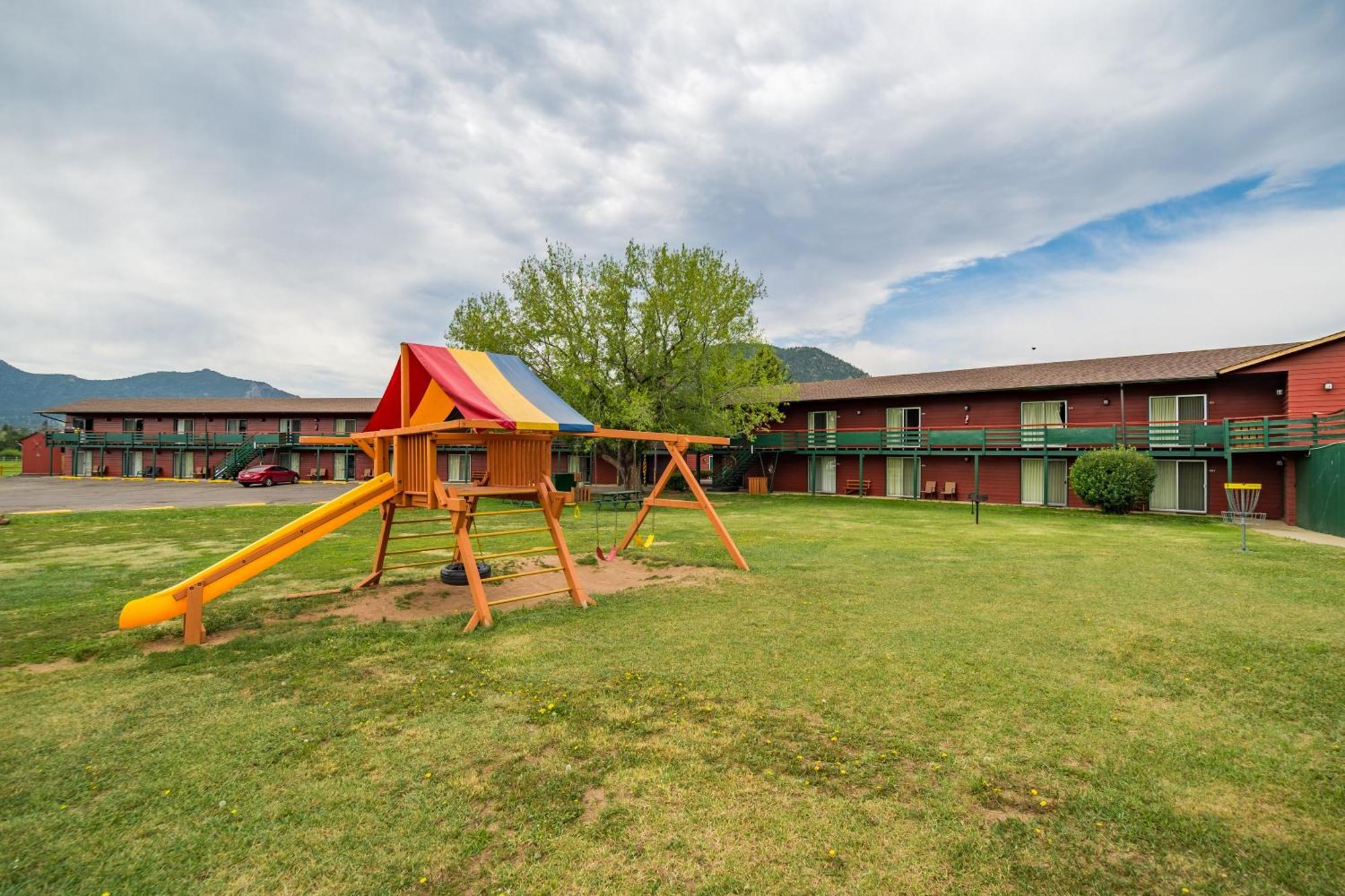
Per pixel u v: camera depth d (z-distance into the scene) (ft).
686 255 86.94
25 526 51.85
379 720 13.76
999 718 13.73
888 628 21.06
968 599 25.32
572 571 25.21
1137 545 41.55
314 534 23.59
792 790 10.75
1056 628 20.94
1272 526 58.03
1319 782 11.03
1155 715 13.91
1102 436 73.61
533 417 25.93
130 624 18.98
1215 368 71.10
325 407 146.72
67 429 160.15
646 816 9.96
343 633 20.70
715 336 88.89
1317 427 56.39
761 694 15.17
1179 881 8.44
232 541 43.16
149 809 10.21
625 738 12.79
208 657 18.33
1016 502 83.87
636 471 87.97
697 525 54.85
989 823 9.77
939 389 87.76
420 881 8.45
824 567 32.94
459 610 24.23
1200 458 70.54
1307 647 18.65
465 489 23.66
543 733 13.06
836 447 96.68
